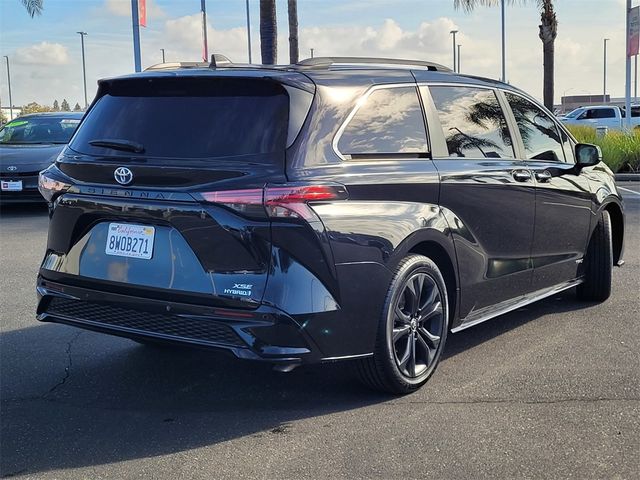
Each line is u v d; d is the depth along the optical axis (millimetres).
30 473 3379
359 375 4184
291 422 3932
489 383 4492
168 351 5188
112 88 4328
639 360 4910
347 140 3988
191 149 3836
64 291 4195
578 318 5980
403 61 4723
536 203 5316
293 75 3938
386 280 3996
